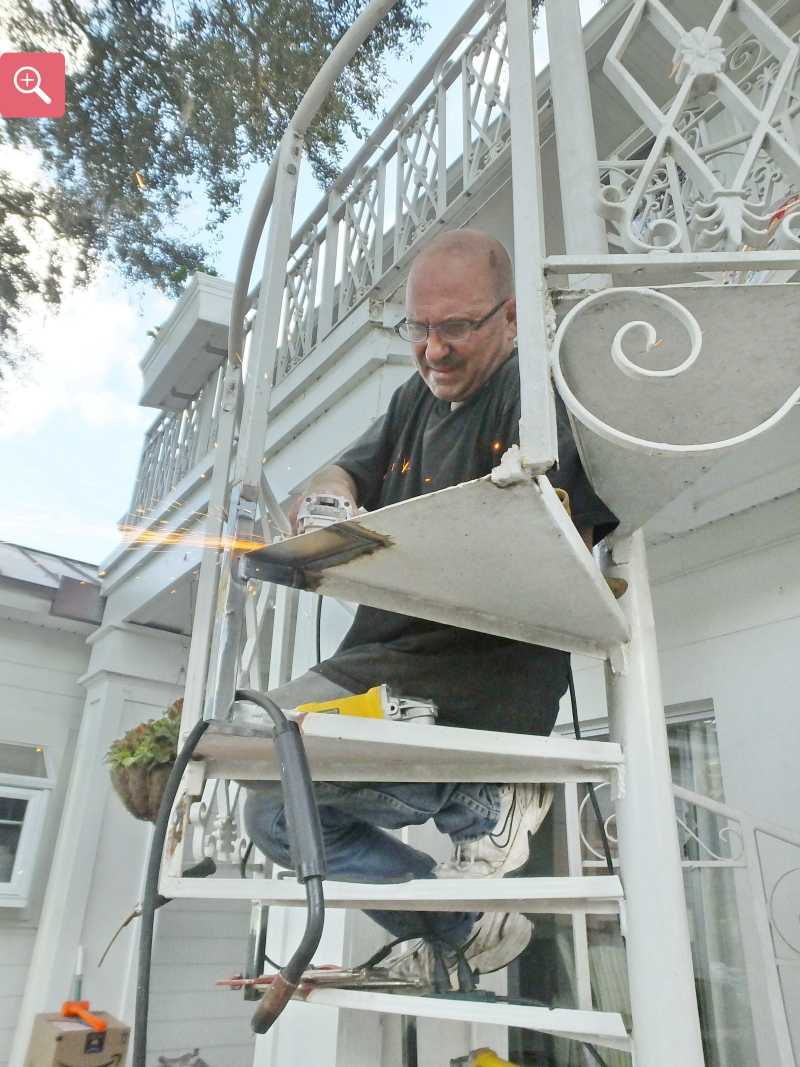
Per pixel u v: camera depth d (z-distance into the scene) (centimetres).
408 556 102
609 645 122
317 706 115
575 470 118
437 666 122
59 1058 345
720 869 248
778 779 229
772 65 215
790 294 94
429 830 252
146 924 95
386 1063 222
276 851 141
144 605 475
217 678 126
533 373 95
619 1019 107
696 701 261
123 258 337
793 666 234
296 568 108
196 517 442
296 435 354
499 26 290
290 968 74
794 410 198
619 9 290
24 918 466
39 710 514
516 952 161
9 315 321
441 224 286
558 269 103
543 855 285
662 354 102
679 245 135
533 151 109
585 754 113
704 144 243
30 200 320
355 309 317
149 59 317
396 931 160
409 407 150
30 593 509
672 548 276
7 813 485
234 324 181
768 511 248
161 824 101
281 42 321
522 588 107
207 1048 454
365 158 354
